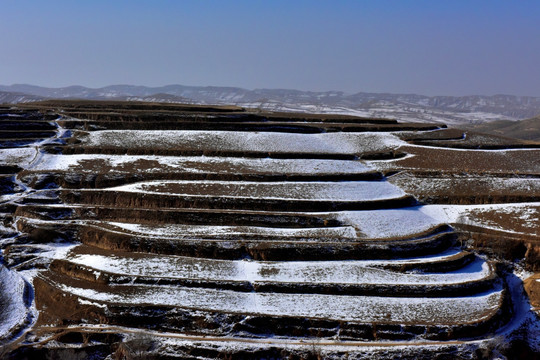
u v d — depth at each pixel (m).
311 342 63.84
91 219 88.69
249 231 83.81
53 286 73.00
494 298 71.50
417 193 98.81
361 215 89.62
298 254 77.81
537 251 80.44
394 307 68.62
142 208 89.88
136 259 76.94
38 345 63.25
